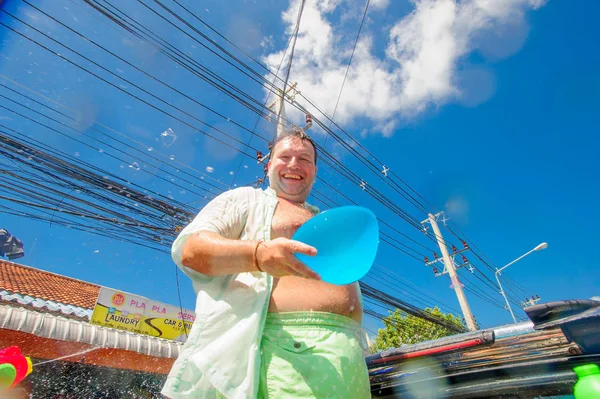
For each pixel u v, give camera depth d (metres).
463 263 11.52
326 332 0.96
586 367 1.00
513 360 1.29
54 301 6.18
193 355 0.89
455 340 1.39
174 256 1.00
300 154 1.48
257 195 1.29
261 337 0.95
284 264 0.77
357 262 0.81
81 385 5.15
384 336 11.61
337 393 0.87
